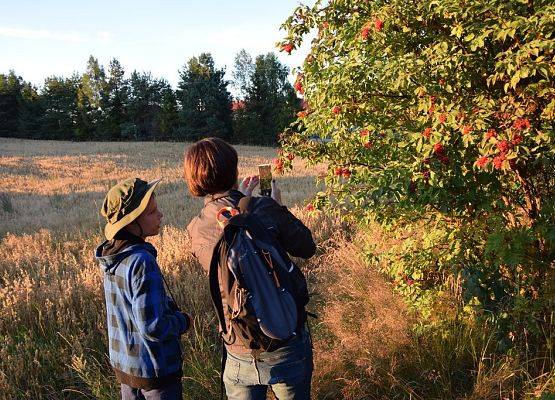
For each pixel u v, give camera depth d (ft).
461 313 12.12
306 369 7.36
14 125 253.85
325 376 11.99
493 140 8.79
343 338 13.07
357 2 11.28
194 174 7.50
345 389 11.22
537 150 9.91
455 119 9.57
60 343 15.44
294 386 7.34
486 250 10.37
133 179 8.17
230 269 6.92
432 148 9.93
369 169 11.44
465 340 11.98
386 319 13.23
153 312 7.63
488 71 10.39
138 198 7.94
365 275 17.63
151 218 8.27
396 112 11.62
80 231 34.91
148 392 8.29
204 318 16.72
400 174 10.18
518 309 10.65
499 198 10.99
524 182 10.93
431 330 12.44
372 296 15.17
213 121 224.94
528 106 9.35
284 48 12.25
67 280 20.03
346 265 19.57
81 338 15.29
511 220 11.61
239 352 7.30
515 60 8.68
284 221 7.39
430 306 12.47
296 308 7.04
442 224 11.92
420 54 10.46
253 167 107.14
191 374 12.67
